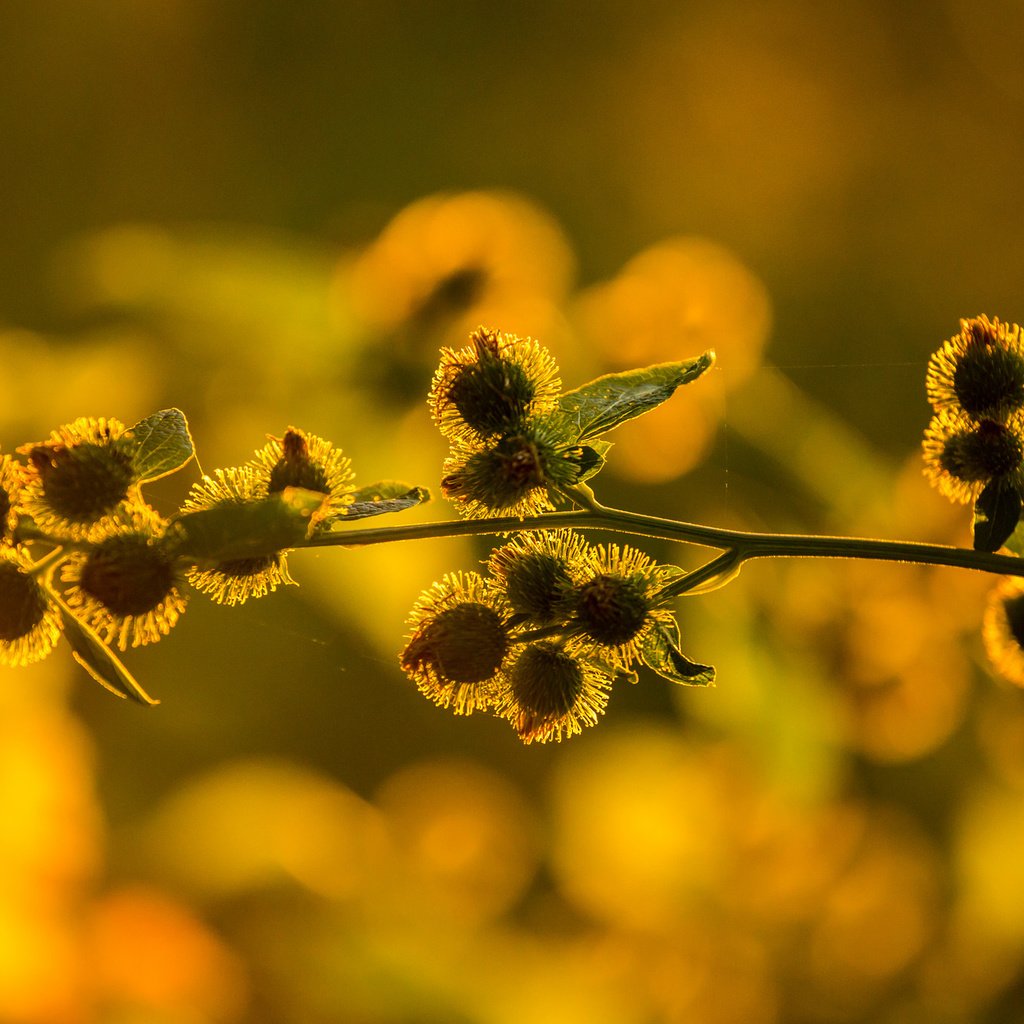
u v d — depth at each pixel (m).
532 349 1.24
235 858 1.42
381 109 2.43
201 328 1.45
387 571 1.41
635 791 1.44
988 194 2.38
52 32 2.38
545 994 1.40
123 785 1.45
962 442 1.25
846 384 1.81
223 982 1.40
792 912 1.42
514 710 1.24
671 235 2.37
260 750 1.47
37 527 1.22
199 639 1.50
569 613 1.23
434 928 1.41
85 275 1.85
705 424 1.47
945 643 1.42
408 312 1.45
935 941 1.42
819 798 1.42
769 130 2.47
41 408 1.44
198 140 2.40
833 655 1.42
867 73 2.51
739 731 1.42
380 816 1.46
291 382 1.45
